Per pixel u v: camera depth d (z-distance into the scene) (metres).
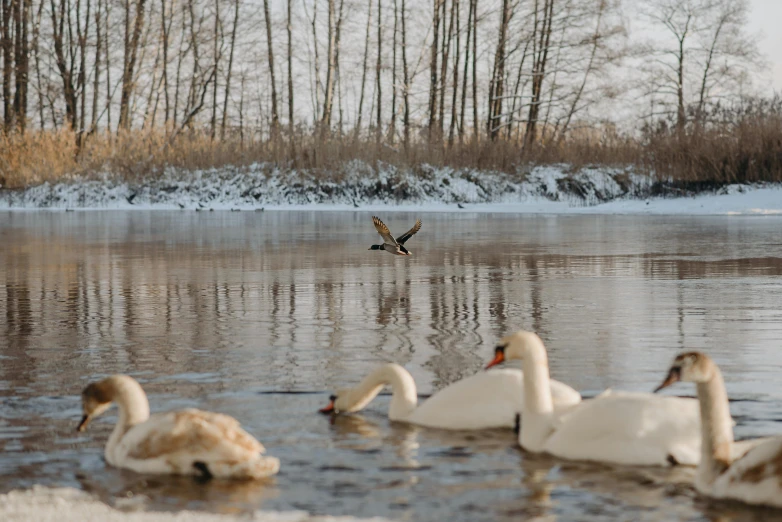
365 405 7.07
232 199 42.53
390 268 16.52
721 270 15.87
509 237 23.94
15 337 9.89
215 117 57.44
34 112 57.56
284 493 5.20
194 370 8.25
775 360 8.45
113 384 5.80
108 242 22.36
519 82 53.28
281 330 10.26
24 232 26.12
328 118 51.88
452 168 44.12
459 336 9.86
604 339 9.57
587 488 5.23
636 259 17.81
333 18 52.12
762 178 39.09
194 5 54.84
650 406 5.68
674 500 5.04
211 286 14.00
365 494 5.17
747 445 5.36
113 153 44.22
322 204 42.22
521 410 6.37
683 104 59.62
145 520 4.73
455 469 5.58
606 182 42.84
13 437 6.24
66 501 5.05
